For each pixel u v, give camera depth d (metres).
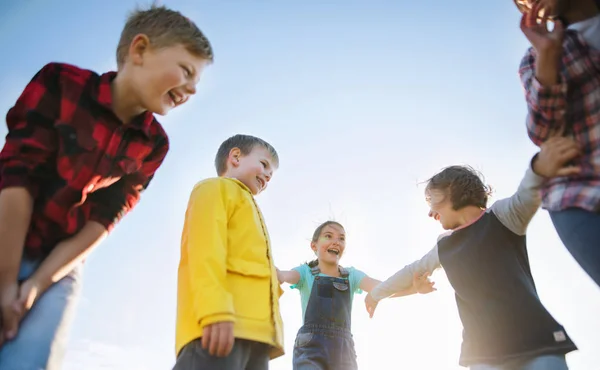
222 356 1.78
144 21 2.02
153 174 2.16
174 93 2.01
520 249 2.41
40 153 1.72
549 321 2.20
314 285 4.42
